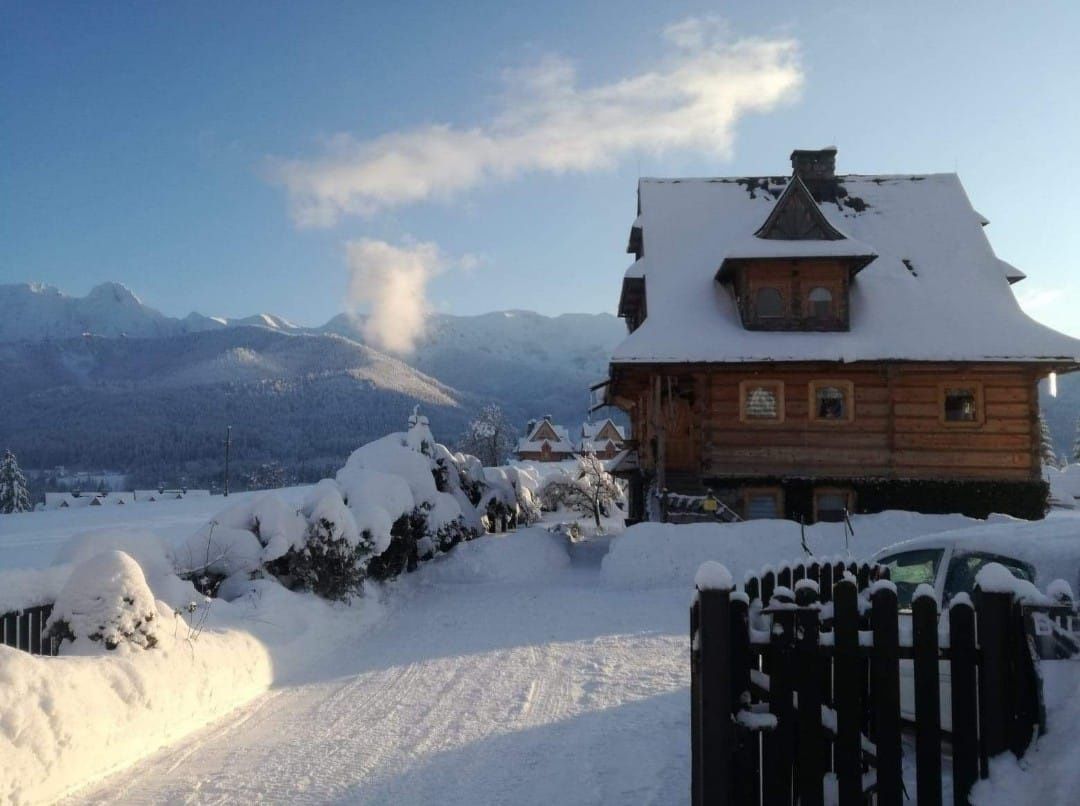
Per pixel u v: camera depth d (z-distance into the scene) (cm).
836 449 2295
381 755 725
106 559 835
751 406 2317
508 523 3120
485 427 9775
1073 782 395
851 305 2464
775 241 2384
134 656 795
